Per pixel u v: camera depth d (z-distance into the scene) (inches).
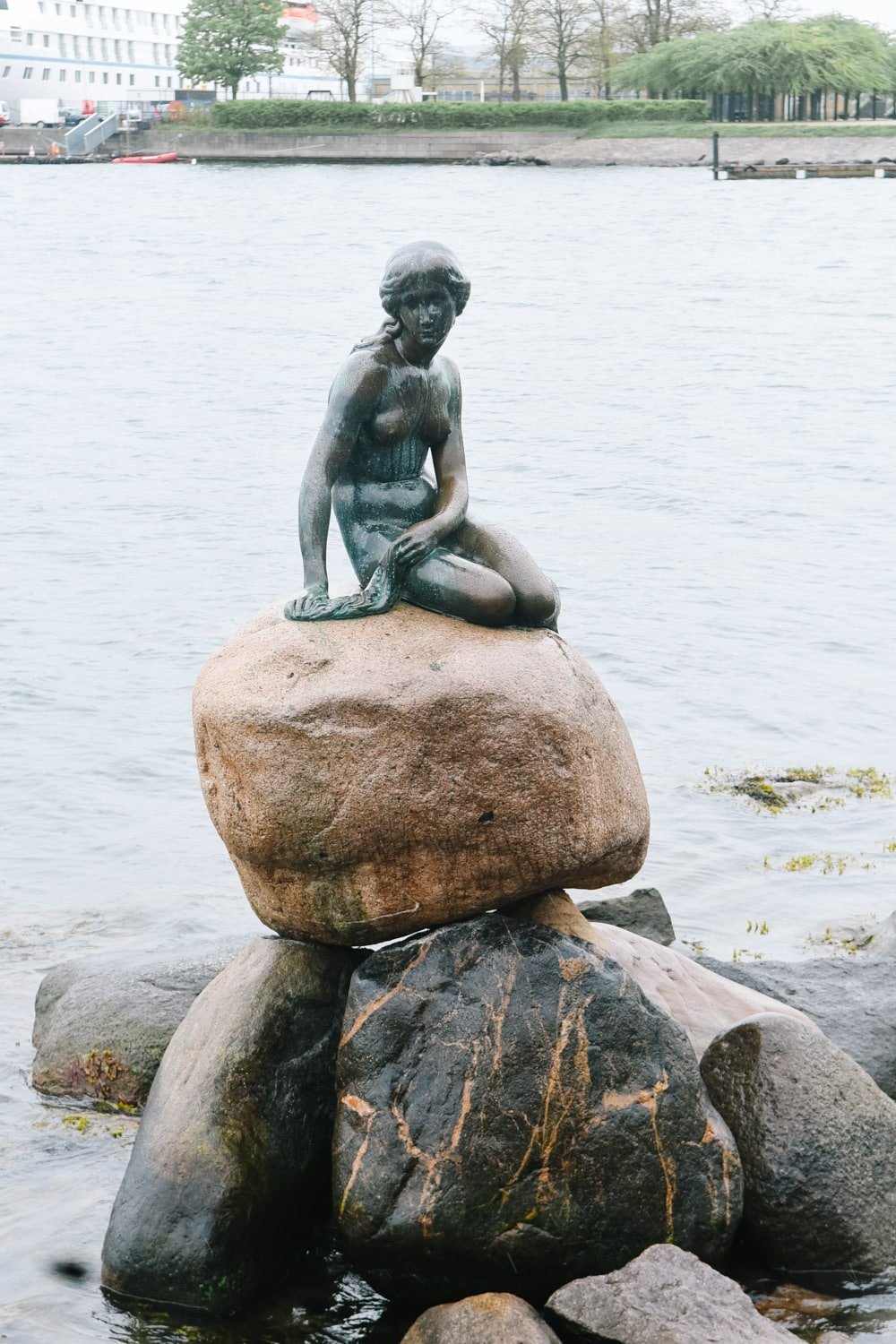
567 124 4296.3
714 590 831.1
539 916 309.7
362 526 322.0
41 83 4955.7
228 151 4458.7
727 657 727.1
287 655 304.0
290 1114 307.4
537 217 2962.6
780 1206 295.9
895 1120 309.1
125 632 763.4
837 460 1147.3
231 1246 295.9
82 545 921.5
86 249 2586.1
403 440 319.6
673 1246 278.5
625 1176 287.0
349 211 3070.9
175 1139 303.0
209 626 772.0
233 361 1593.3
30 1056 393.7
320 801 296.7
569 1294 271.7
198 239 2694.4
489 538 318.0
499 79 4746.6
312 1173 309.4
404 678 295.6
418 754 293.3
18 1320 294.2
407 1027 295.0
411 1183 284.8
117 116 4584.2
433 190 3489.2
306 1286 301.6
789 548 915.4
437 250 310.5
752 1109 304.7
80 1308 297.4
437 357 325.4
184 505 1015.6
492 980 295.6
